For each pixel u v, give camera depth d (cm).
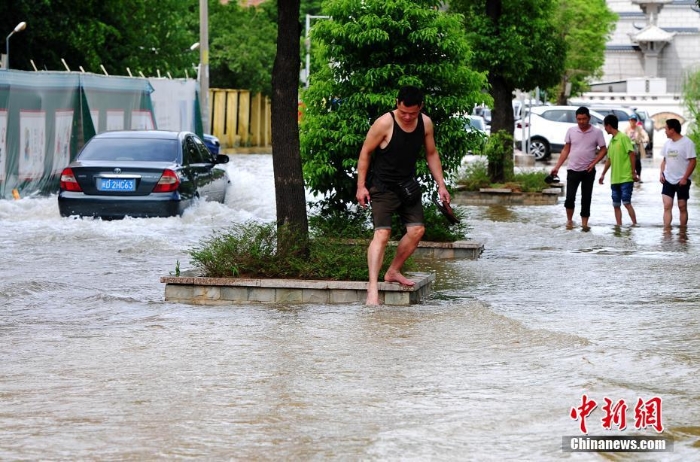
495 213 4056
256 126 12012
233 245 2119
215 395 1279
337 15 2836
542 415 1180
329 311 1877
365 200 1947
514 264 2591
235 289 2022
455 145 2820
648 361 1447
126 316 1866
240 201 4025
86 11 7331
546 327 1727
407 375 1373
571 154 3497
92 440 1097
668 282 2283
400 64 2811
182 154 3478
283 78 2159
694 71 6412
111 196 3294
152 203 3281
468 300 2041
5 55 6188
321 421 1163
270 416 1185
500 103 4762
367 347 1543
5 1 6750
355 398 1259
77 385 1339
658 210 4191
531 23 4597
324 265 2075
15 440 1097
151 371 1412
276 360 1467
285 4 2148
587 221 3516
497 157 4744
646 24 14775
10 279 2303
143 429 1136
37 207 3725
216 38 11425
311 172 2741
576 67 11012
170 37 8481
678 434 1109
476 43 4566
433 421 1159
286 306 1952
